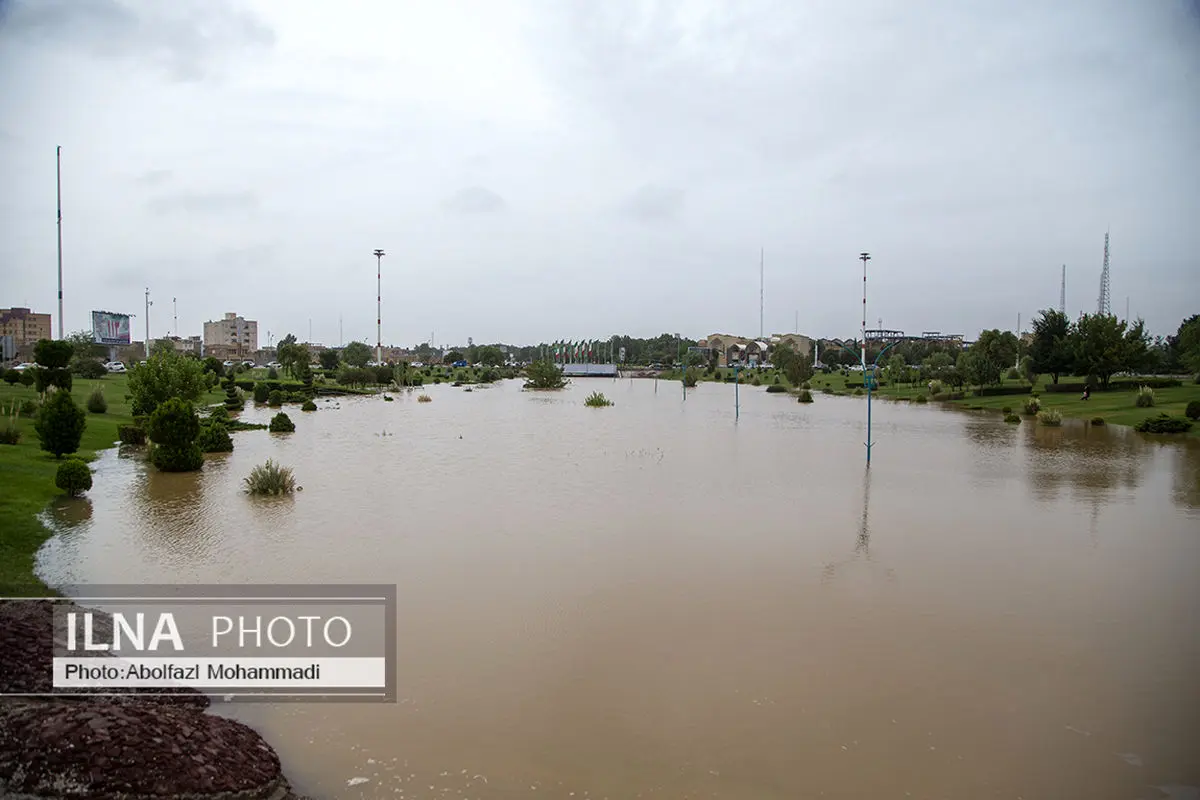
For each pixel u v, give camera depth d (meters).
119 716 7.07
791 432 38.31
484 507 18.52
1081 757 7.25
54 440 22.66
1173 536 15.88
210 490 20.52
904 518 17.53
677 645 9.85
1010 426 41.38
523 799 6.54
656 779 6.84
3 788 6.10
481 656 9.49
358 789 6.70
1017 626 10.59
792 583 12.49
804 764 7.11
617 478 23.17
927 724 7.86
